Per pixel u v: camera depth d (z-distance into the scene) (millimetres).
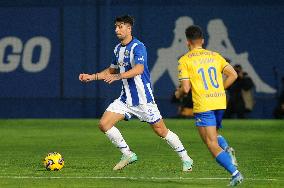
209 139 29234
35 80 77500
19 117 77812
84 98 77062
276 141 53812
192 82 29484
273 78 76750
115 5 76875
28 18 77625
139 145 50188
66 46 77250
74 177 32781
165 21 76938
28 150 47281
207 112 29203
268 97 76562
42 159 41438
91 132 61125
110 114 34688
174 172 34875
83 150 47156
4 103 77812
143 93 34625
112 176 33219
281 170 36312
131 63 34500
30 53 77625
